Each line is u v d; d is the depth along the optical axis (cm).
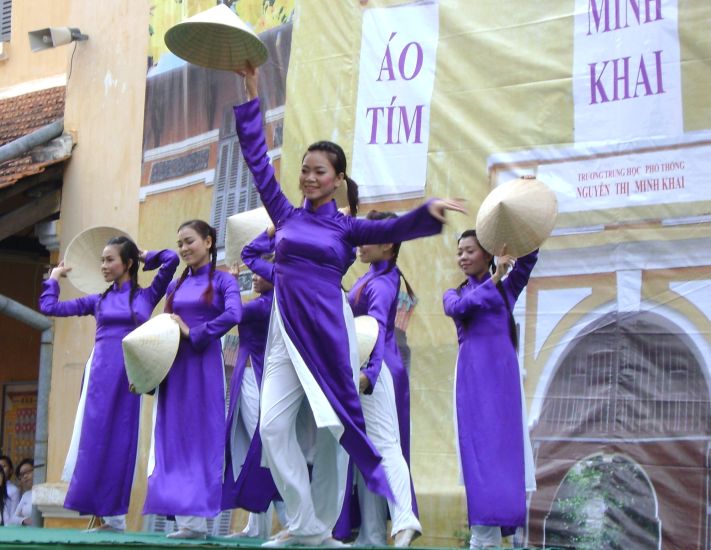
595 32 784
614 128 768
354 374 548
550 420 770
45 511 1120
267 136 982
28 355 1461
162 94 1109
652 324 737
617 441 740
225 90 1035
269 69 987
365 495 644
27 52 1392
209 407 676
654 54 754
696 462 708
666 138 745
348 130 911
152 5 1134
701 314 720
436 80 866
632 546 722
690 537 701
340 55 928
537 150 801
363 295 640
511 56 824
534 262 654
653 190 747
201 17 544
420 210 525
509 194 628
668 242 738
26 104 1345
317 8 950
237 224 770
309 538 536
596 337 758
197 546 509
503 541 774
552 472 762
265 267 668
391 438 622
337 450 552
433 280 845
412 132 872
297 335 533
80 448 727
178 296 697
